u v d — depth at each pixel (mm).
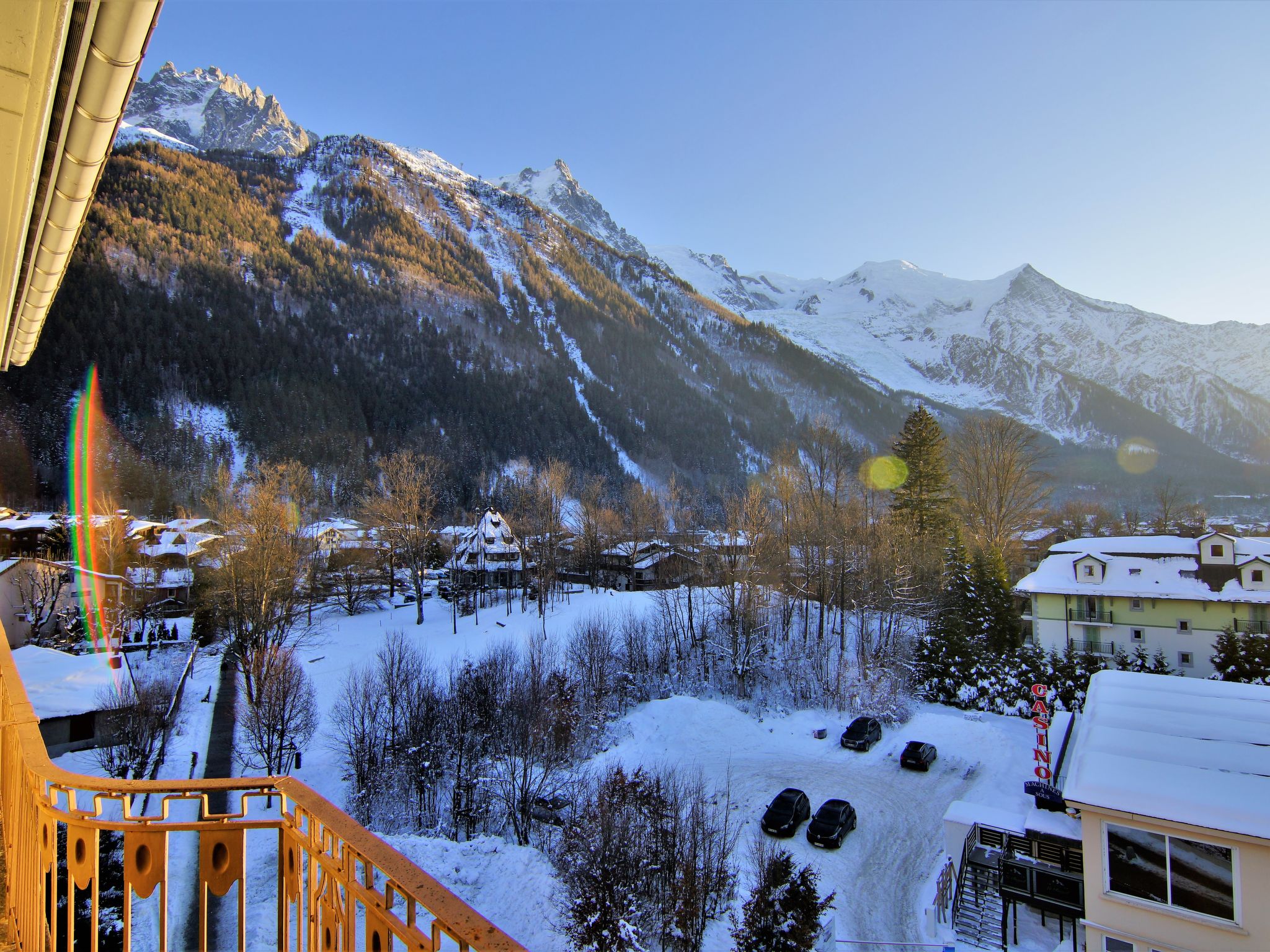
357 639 48969
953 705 40656
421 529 59312
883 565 46312
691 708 36625
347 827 3137
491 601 59219
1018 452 57000
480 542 62812
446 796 28219
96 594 46094
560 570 68188
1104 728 17219
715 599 50062
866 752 33219
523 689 33000
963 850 21281
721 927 19266
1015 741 33875
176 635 47125
